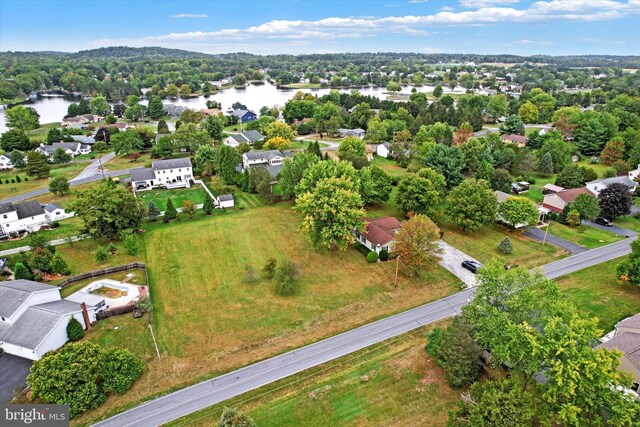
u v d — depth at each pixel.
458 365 36.62
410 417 34.81
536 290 35.69
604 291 52.75
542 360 31.08
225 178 97.44
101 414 35.78
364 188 77.25
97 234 65.62
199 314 49.12
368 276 57.19
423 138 119.31
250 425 31.00
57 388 35.56
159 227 73.88
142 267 59.66
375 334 45.50
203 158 104.75
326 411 35.66
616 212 73.25
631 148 109.12
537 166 102.38
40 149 122.12
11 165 114.12
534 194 89.56
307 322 47.66
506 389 30.62
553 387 29.34
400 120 149.50
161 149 118.88
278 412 35.69
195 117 166.00
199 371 40.50
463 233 70.62
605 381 28.38
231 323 47.50
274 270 56.38
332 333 45.91
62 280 55.59
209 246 66.38
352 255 63.19
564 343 29.47
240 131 163.25
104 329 46.50
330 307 50.38
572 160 108.62
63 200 86.50
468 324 37.78
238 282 55.97
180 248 65.69
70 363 36.66
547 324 30.61
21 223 71.00
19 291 46.66
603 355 28.70
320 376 39.53
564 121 136.38
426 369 40.00
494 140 113.56
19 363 41.72
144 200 87.94
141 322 47.75
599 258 61.69
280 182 85.50
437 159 89.44
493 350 33.19
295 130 153.38
